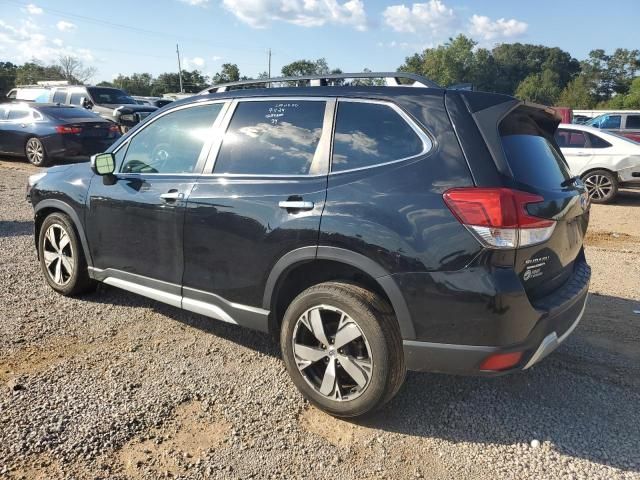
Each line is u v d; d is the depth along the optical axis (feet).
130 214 13.34
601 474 8.95
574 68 444.55
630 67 394.52
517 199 8.77
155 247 12.95
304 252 10.26
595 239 26.53
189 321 14.58
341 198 9.95
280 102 11.60
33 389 10.89
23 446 9.12
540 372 12.29
